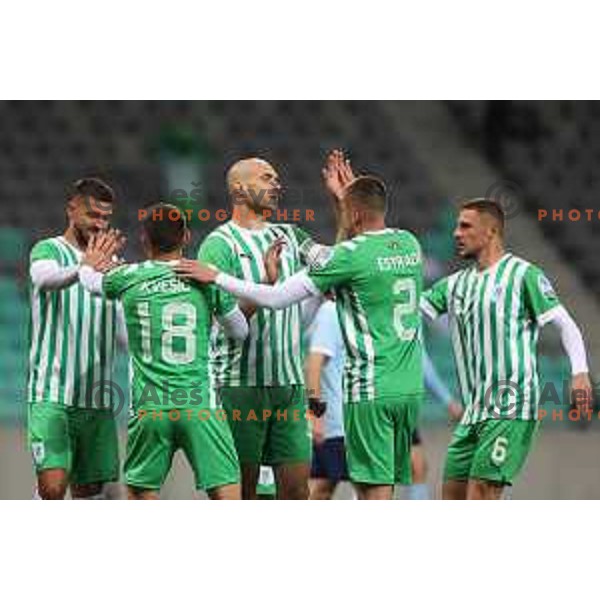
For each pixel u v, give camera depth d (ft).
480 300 135.95
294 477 141.79
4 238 292.40
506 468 135.03
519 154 329.93
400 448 134.51
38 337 142.51
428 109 334.44
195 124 323.78
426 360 170.40
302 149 322.14
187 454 132.46
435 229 305.73
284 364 140.36
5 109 320.50
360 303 132.57
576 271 307.17
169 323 130.31
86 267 133.49
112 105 324.19
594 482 224.74
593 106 339.98
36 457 141.59
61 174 312.71
